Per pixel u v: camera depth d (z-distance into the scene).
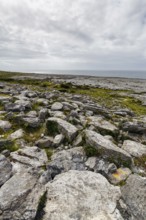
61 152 8.01
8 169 6.21
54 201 5.02
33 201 4.61
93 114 15.63
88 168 7.35
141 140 11.34
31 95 20.97
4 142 8.62
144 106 32.69
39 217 4.50
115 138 10.90
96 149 8.24
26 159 7.41
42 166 7.18
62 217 4.55
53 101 18.67
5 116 12.12
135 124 12.58
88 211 4.79
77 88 55.00
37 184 5.21
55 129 10.38
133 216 4.82
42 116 12.16
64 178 5.96
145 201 5.18
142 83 115.19
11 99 17.27
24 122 11.13
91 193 5.41
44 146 9.12
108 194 5.44
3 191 4.81
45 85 52.34
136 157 8.62
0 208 4.31
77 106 17.20
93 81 115.25
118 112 18.84
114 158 7.88
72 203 4.99
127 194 5.38
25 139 9.62
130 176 6.17
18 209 4.34
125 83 110.38
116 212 4.83
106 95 44.81
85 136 9.29
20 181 5.23
